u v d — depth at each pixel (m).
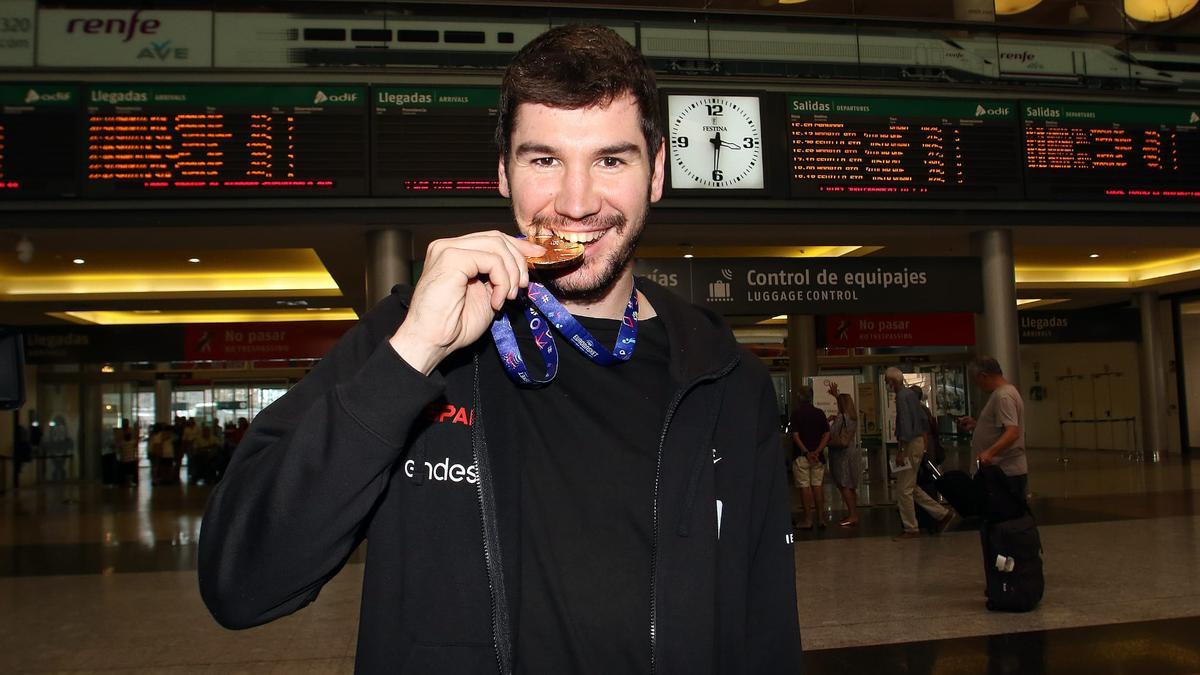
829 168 9.06
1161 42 9.92
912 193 9.19
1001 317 9.82
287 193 8.23
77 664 4.95
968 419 7.36
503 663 1.17
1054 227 9.88
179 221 8.29
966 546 8.30
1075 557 7.47
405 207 8.48
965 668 4.53
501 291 1.13
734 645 1.37
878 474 16.81
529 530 1.28
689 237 10.17
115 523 12.08
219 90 8.21
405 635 1.20
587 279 1.33
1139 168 9.66
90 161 8.05
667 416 1.35
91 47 8.17
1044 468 17.78
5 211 8.09
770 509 1.51
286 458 1.06
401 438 1.09
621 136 1.31
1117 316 18.23
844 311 9.65
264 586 1.09
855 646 4.97
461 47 8.56
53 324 16.58
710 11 9.06
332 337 15.45
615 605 1.25
